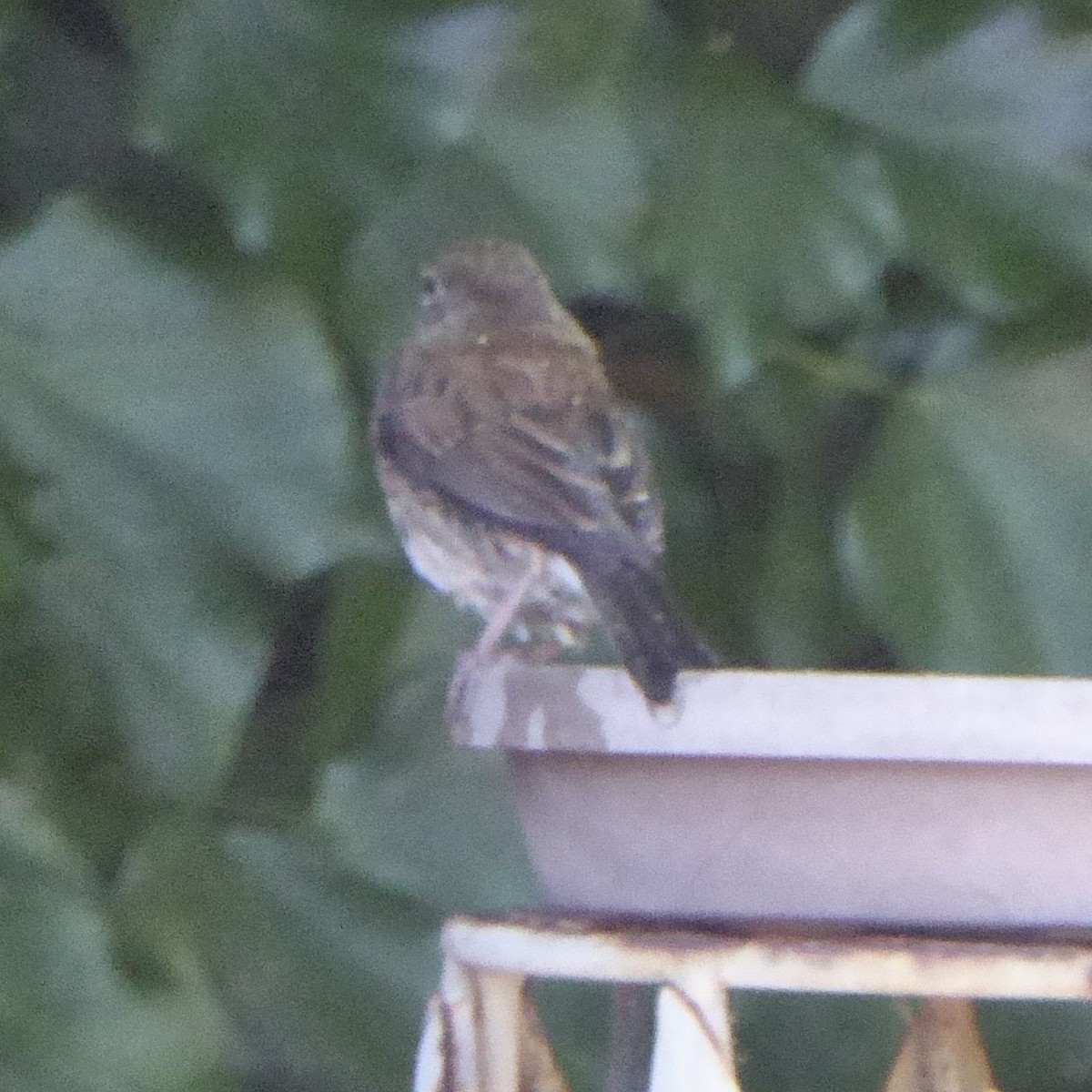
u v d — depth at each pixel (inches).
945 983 231.5
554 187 338.3
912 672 332.2
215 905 326.6
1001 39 342.0
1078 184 342.0
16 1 314.3
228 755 301.4
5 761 299.6
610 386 351.3
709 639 355.9
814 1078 345.4
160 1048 303.4
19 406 305.1
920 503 336.2
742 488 359.6
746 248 338.3
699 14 360.2
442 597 342.0
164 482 305.0
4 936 300.5
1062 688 235.1
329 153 310.7
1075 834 240.1
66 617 300.2
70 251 309.9
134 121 313.7
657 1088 234.5
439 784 335.6
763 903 246.2
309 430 307.7
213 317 309.0
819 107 343.0
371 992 330.0
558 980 332.5
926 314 354.9
